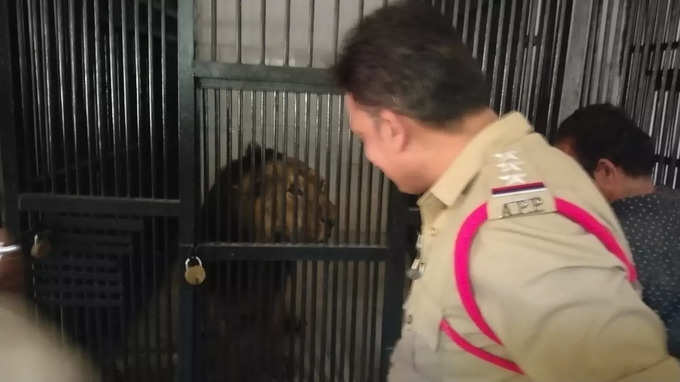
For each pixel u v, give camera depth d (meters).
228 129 1.32
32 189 1.33
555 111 1.39
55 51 1.34
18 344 0.84
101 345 1.43
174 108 1.62
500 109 1.36
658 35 1.31
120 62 1.44
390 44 0.62
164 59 1.28
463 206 0.63
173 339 1.51
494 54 1.37
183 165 1.29
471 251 0.59
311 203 1.41
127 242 1.38
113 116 1.31
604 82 1.39
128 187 1.34
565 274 0.53
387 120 0.65
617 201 1.09
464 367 0.63
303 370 1.50
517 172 0.61
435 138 0.66
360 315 1.69
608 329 0.52
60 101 1.32
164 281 1.49
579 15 1.34
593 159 1.10
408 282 1.44
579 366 0.53
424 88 0.61
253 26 2.03
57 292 1.39
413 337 0.70
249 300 1.45
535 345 0.54
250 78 1.28
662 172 1.33
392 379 0.77
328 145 1.36
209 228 1.45
